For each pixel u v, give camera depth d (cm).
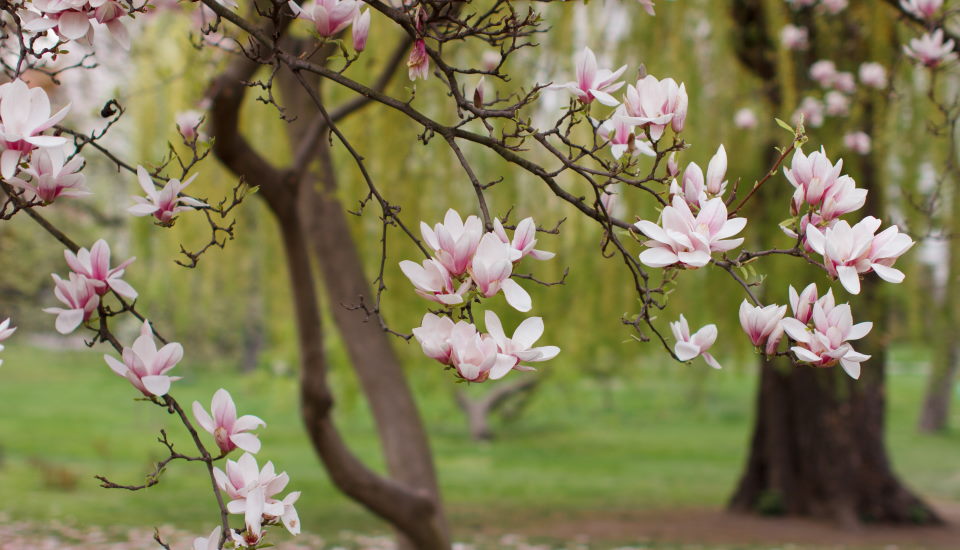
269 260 802
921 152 649
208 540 130
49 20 154
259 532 131
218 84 408
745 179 754
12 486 1041
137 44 536
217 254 746
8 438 1519
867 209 723
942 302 769
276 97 570
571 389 1948
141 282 755
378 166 630
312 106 551
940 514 1080
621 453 1734
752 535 933
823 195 135
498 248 126
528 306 127
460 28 156
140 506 952
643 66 148
